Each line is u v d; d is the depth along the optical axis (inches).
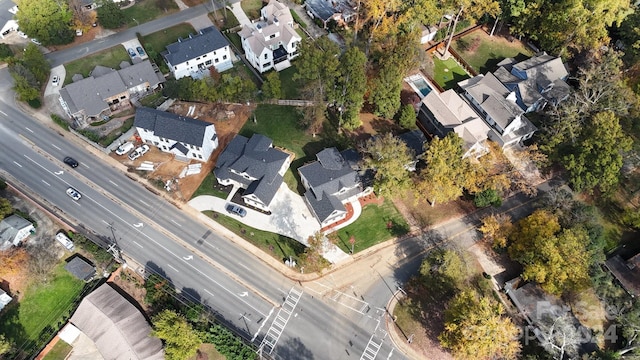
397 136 3703.3
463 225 3472.0
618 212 3523.6
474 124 3762.3
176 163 3700.8
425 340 2965.1
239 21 4793.3
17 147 3720.5
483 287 3134.8
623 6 4153.5
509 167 3754.9
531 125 3905.0
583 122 3673.7
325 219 3314.5
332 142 3838.6
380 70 3754.9
